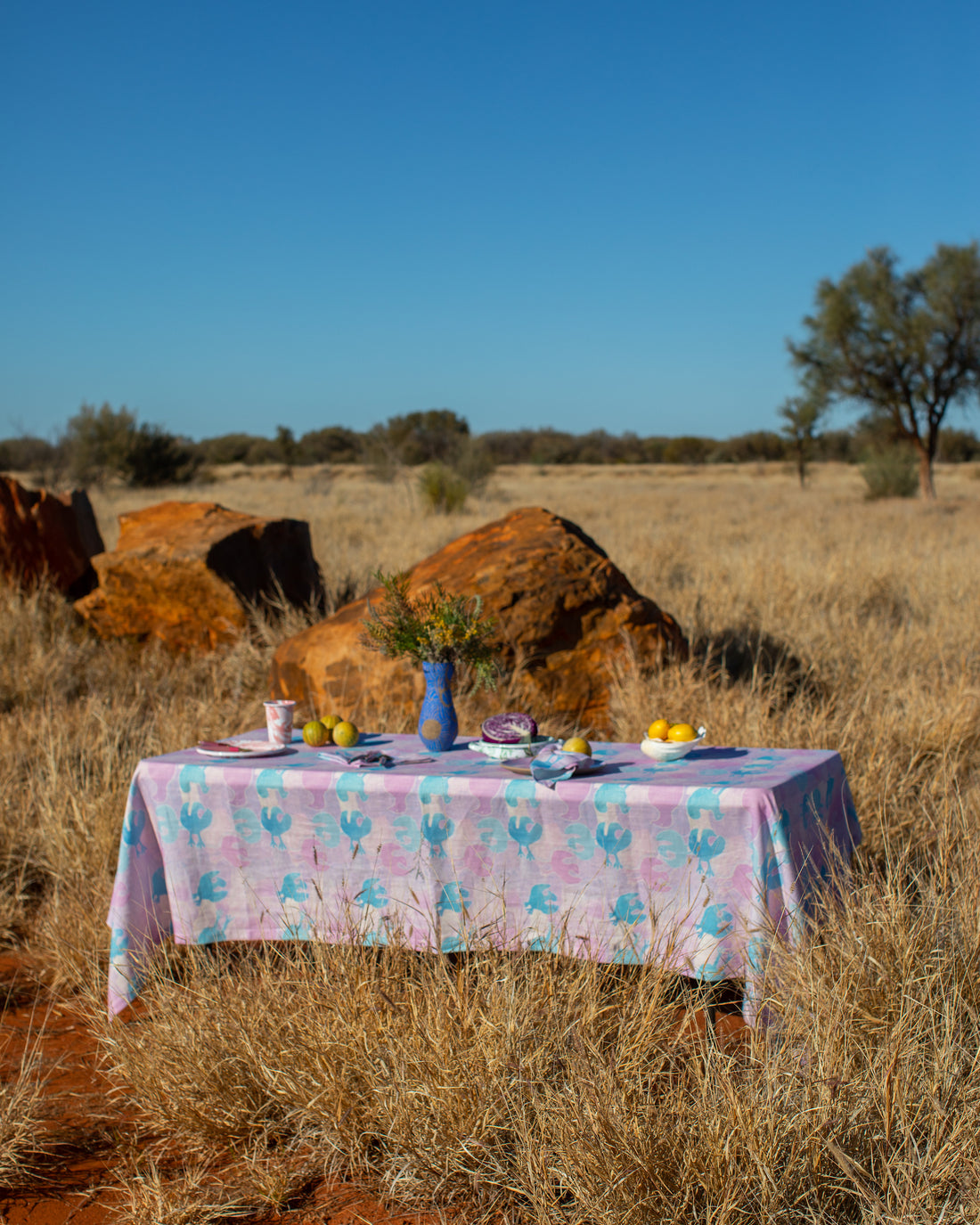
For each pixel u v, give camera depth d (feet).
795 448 125.18
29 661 22.95
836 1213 7.49
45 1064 10.69
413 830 10.81
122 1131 9.53
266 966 10.55
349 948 10.33
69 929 12.97
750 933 9.57
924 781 15.48
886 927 9.37
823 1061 8.04
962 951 9.45
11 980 12.60
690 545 46.39
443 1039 8.66
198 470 132.05
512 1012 8.80
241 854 11.44
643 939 10.25
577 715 18.30
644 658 18.69
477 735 17.30
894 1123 7.87
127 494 104.73
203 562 25.36
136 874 11.59
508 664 18.03
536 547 19.42
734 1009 10.56
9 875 14.84
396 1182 8.35
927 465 92.38
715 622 24.76
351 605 20.81
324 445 237.45
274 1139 9.24
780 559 35.40
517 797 10.41
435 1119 8.46
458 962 11.18
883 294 88.89
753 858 9.68
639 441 280.10
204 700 20.43
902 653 22.62
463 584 18.70
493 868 10.64
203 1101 9.23
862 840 12.50
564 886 10.44
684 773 10.86
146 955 11.43
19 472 119.75
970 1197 7.27
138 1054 9.83
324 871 11.21
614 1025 9.43
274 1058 9.37
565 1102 8.14
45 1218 8.45
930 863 12.65
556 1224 7.61
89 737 18.31
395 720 17.65
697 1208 7.47
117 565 25.71
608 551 41.93
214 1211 8.22
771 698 17.56
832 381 94.12
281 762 11.82
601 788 10.19
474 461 97.19
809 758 11.53
